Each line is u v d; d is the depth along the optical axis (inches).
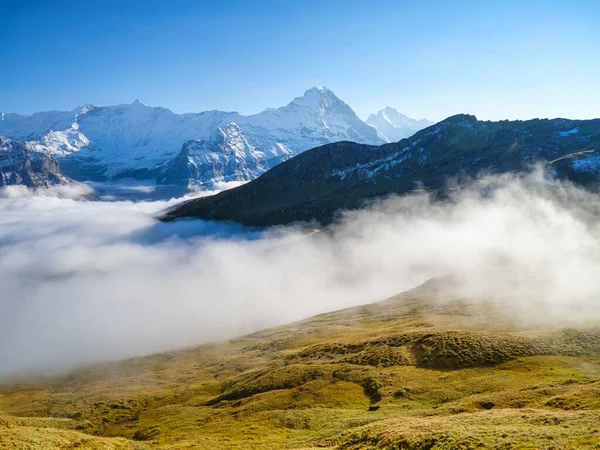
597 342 3442.4
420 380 3469.5
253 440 2765.7
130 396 5585.6
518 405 2443.4
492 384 3058.6
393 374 3698.3
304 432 2819.9
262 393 4037.9
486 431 1690.5
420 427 1984.5
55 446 2199.8
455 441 1641.2
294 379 4131.4
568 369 3061.0
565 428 1611.7
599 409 1929.1
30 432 2386.8
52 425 4495.6
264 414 3388.3
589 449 1299.2
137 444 2655.0
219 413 3811.5
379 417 2805.1
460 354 3794.3
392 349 4370.1
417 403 3004.4
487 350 3727.9
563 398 2274.9
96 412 4990.2
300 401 3543.3
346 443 2155.5
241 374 5354.3
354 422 2790.4
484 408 2529.5
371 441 2018.9
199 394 4965.6
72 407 5753.0
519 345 3668.8
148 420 4269.2
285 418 3164.4
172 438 3272.6
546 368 3169.3
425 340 4372.5
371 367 4042.8
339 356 4722.0
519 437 1547.7
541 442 1449.3
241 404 3897.6
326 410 3213.6
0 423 4237.2
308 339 6555.1
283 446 2481.5
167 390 5674.2
